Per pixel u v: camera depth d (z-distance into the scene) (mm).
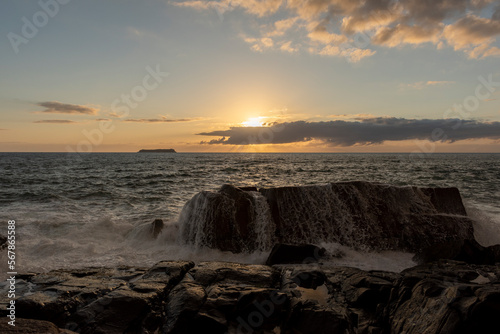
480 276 4426
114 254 7082
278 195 7832
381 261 6594
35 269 6137
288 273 5230
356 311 4152
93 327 3699
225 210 7469
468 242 6211
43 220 10250
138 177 31172
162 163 66875
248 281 4902
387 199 7867
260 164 61719
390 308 3963
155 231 8117
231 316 3967
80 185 23391
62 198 16547
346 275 5035
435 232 7332
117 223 9625
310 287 4789
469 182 25672
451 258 6078
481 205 14203
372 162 71250
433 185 23438
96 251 7281
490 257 5965
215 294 4316
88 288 4543
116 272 5480
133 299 4156
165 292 4570
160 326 3885
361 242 7273
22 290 4543
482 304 3119
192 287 4551
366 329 3799
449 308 3293
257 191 8430
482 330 3029
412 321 3549
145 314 3977
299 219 7578
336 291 4648
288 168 47375
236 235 7352
